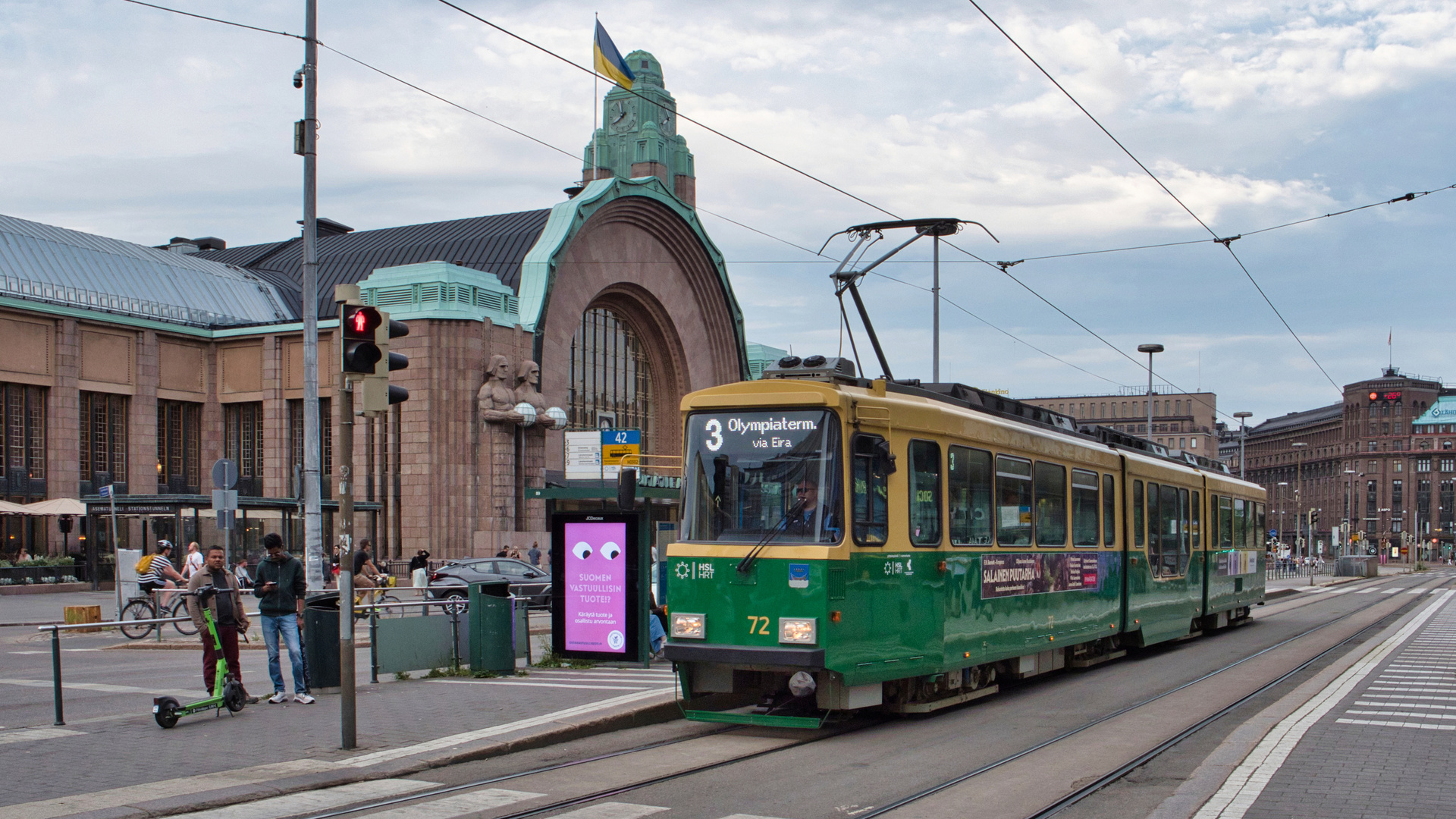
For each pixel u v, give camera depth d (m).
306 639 15.08
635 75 55.75
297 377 47.06
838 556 12.12
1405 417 156.25
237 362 48.78
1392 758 10.71
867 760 11.09
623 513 17.92
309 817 8.61
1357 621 31.80
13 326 42.97
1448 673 18.03
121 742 11.41
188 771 10.02
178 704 12.42
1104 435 20.72
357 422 44.06
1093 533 18.47
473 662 16.89
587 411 52.00
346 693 11.05
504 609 17.00
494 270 50.81
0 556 42.28
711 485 12.80
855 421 12.62
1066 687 16.84
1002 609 15.16
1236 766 10.39
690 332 56.44
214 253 65.06
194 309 50.56
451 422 42.72
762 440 12.69
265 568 14.09
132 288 48.72
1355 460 158.38
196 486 48.88
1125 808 9.15
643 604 17.77
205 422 48.97
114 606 34.06
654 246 54.03
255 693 15.59
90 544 40.47
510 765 10.73
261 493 48.28
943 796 9.53
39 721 12.98
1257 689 16.53
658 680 16.06
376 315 11.36
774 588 12.20
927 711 13.90
